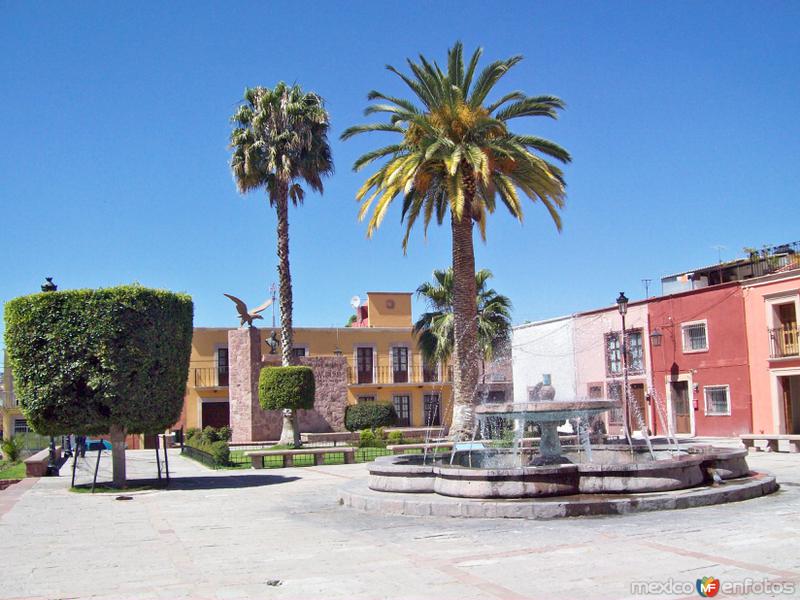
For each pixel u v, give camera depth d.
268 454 21.41
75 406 15.09
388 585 6.60
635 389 33.50
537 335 40.06
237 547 8.77
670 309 31.73
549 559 7.36
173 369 16.14
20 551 8.91
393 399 46.94
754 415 27.73
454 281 22.30
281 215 30.56
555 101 22.03
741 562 6.93
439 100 22.14
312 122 30.80
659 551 7.51
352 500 11.86
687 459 11.20
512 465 15.96
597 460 15.61
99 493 15.34
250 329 36.28
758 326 27.73
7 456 25.98
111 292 15.23
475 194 22.09
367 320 50.06
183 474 19.88
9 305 15.35
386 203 20.97
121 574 7.46
